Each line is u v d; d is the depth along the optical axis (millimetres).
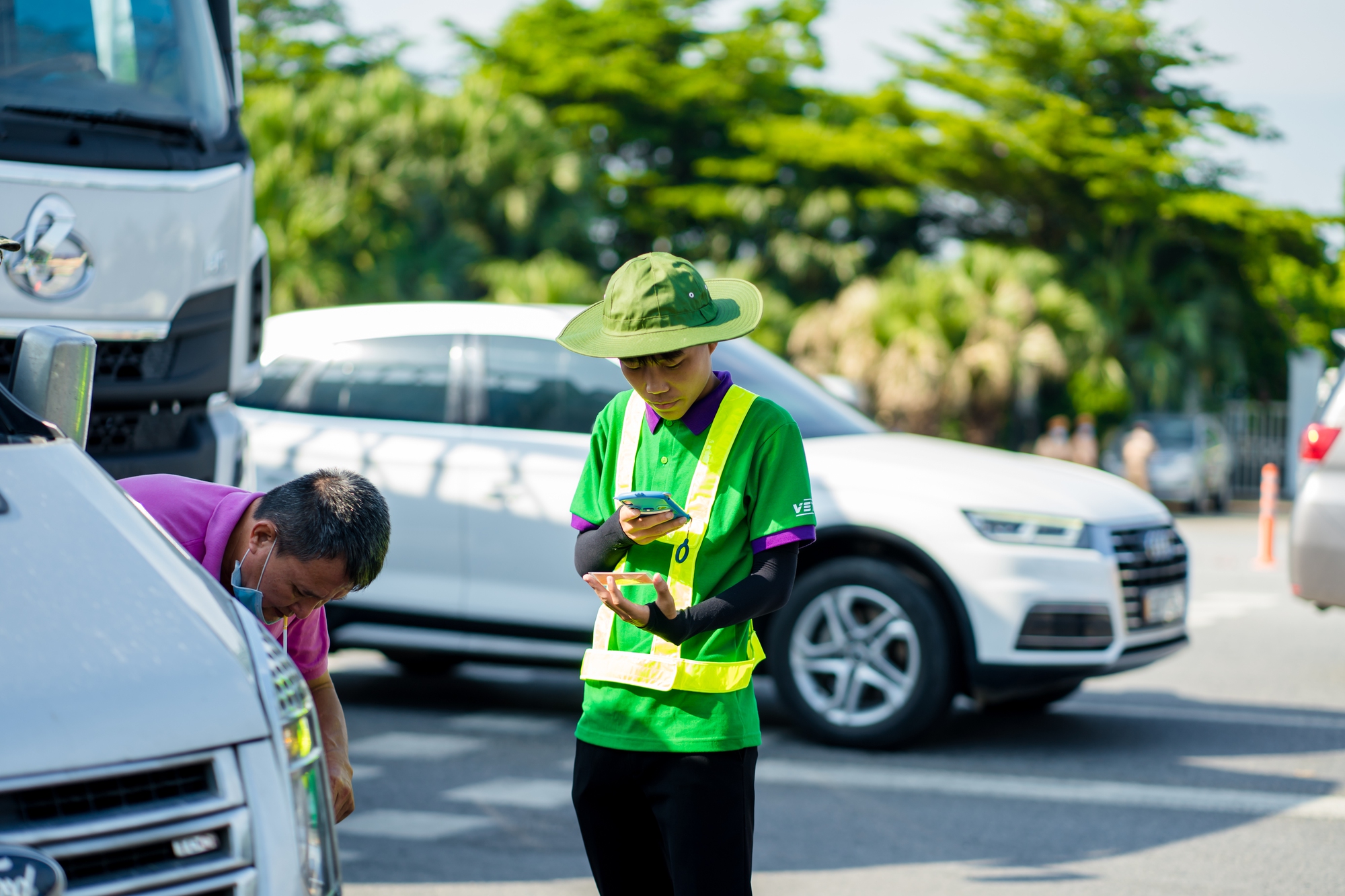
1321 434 14336
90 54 9234
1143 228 68250
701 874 5203
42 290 8648
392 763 11305
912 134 69688
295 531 5055
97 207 8914
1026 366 51281
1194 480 48000
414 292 54531
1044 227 72562
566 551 11875
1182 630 12336
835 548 11797
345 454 12508
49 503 4195
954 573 11219
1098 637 11258
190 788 3619
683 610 5055
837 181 74312
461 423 12453
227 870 3568
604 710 5367
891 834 9438
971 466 11844
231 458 10078
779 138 72312
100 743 3473
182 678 3721
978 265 53250
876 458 11875
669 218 79250
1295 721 13055
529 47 80125
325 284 51219
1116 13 68125
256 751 3719
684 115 80500
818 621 11766
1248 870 8734
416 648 12438
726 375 5461
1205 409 62094
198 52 9992
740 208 73625
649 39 81062
